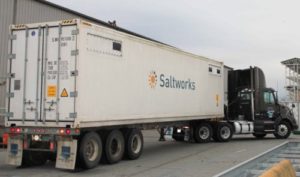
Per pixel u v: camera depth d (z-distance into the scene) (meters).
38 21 20.33
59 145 11.18
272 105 23.19
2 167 12.17
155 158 14.23
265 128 22.83
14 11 18.84
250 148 17.62
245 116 23.02
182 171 11.28
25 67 11.77
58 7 21.66
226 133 21.06
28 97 11.66
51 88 11.36
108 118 12.13
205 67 19.28
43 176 10.55
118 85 12.65
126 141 13.59
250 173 5.30
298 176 5.96
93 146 11.79
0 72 18.11
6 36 18.45
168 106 15.74
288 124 23.58
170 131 21.52
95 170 11.54
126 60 13.07
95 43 11.66
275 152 7.30
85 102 11.23
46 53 11.52
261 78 23.14
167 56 15.78
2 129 16.78
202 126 20.14
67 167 10.99
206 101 19.27
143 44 14.09
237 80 23.59
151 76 14.57
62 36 11.34
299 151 7.93
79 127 10.96
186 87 17.33
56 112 11.21
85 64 11.27
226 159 13.90
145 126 15.02
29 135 11.62
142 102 13.96
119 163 12.97
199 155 15.09
